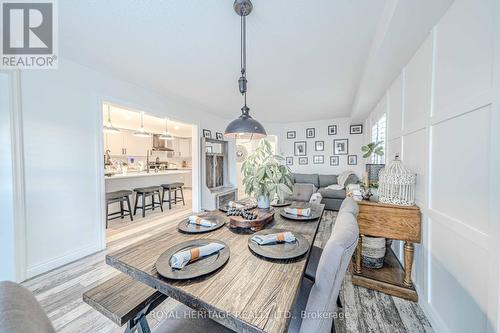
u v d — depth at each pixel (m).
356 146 5.37
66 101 2.31
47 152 2.16
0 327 0.34
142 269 0.92
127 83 2.96
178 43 1.97
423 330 1.42
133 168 5.68
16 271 1.95
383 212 1.79
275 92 3.39
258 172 1.71
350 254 0.85
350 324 1.47
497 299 0.90
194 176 4.57
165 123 6.29
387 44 1.66
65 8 1.52
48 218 2.17
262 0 1.41
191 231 1.36
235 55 2.19
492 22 0.94
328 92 3.38
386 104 2.76
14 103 1.93
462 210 1.16
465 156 1.14
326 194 4.64
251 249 1.09
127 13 1.57
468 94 1.11
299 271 0.89
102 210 2.67
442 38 1.36
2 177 1.92
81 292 1.83
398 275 1.92
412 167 1.86
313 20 1.62
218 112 4.89
